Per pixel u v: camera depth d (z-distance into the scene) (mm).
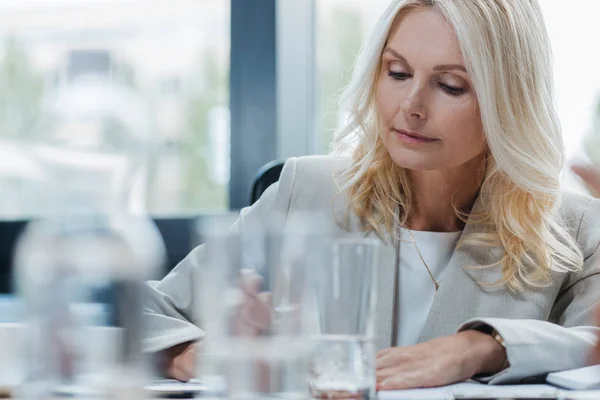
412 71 1668
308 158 2008
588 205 1894
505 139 1706
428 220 1842
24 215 3348
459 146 1693
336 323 998
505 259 1734
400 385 1283
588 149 2748
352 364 995
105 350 829
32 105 3330
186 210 3234
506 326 1363
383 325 1711
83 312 829
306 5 3156
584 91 2789
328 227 1861
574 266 1783
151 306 1623
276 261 896
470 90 1671
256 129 3184
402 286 1789
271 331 895
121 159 3154
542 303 1729
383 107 1704
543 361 1345
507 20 1685
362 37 3137
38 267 812
